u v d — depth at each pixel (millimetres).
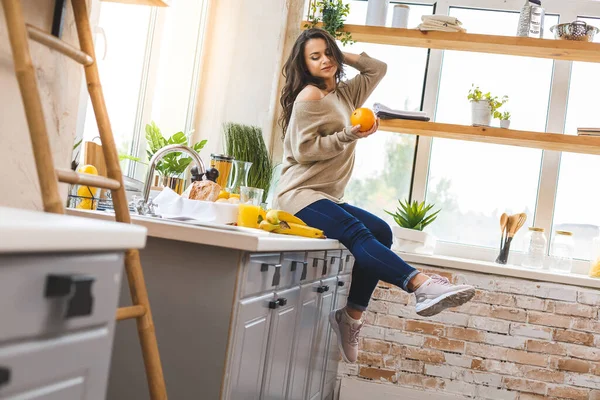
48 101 1776
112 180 1630
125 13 3412
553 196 4281
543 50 4023
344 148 2984
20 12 1317
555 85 4336
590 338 3684
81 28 1745
